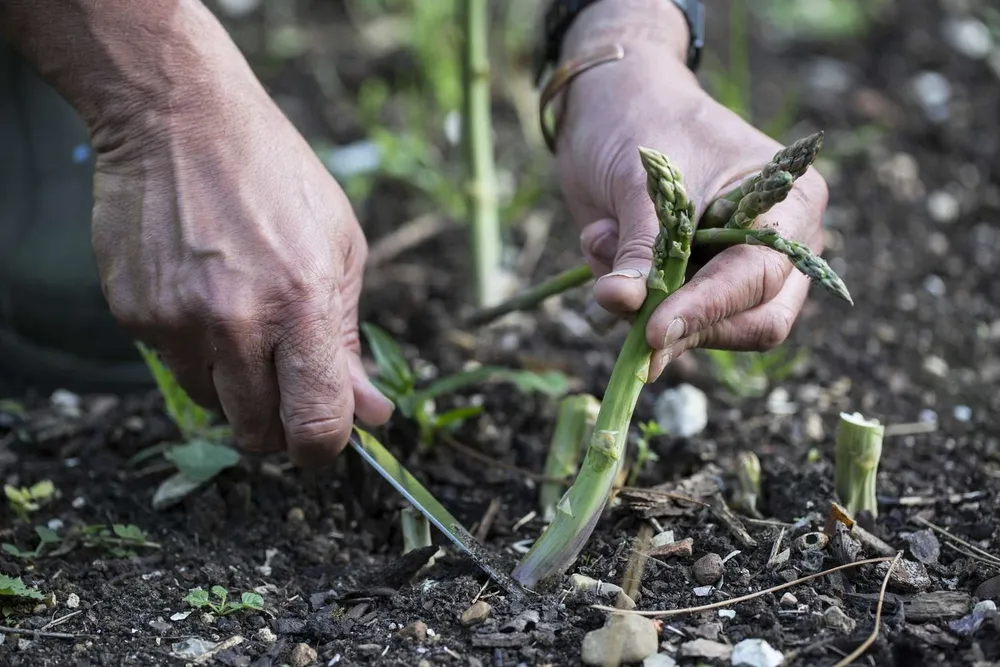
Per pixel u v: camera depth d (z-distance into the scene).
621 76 0.83
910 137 1.32
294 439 0.80
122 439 0.93
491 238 1.06
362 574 0.83
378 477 0.88
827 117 1.35
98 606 0.80
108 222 0.80
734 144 0.79
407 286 1.10
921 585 0.79
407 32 1.50
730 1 1.67
